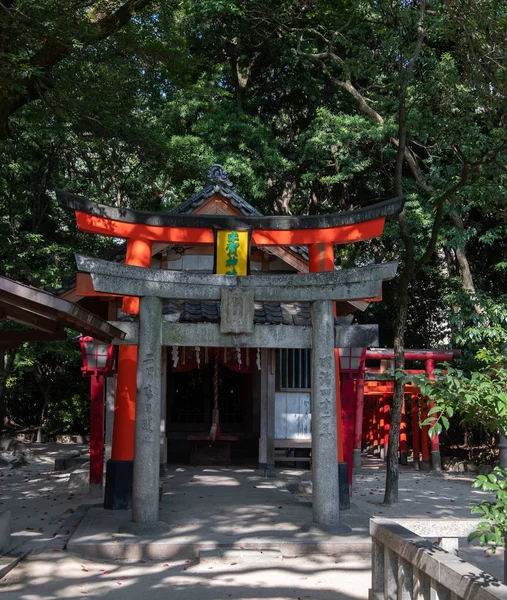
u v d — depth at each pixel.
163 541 7.20
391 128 16.89
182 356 13.49
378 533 4.97
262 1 19.14
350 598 5.84
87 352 10.98
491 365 4.93
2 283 5.89
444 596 3.85
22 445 18.73
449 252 20.69
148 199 20.47
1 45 10.23
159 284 7.73
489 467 16.08
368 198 21.89
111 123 11.88
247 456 15.43
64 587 6.07
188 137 18.39
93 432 11.05
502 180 11.66
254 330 7.95
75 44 11.45
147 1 11.86
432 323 22.84
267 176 20.28
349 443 11.55
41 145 18.39
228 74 21.45
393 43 11.13
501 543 3.76
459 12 10.25
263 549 7.14
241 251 8.49
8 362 18.73
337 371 10.03
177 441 15.32
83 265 7.34
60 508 9.98
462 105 11.66
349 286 7.87
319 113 18.50
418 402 17.47
